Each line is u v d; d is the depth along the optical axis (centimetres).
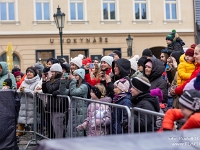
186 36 3528
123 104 666
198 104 431
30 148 1005
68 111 841
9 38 3234
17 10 3234
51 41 3281
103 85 772
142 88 595
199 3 3528
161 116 514
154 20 3478
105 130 672
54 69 945
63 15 2223
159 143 231
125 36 3422
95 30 3362
